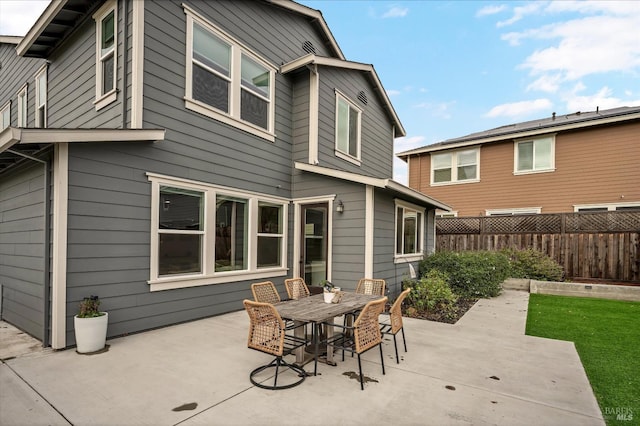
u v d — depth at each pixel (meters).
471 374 3.46
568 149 11.97
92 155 4.36
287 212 7.79
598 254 9.37
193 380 3.24
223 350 4.10
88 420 2.53
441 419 2.59
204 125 5.84
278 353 3.06
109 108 5.17
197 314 5.64
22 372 3.39
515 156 13.01
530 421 2.57
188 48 5.55
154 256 5.03
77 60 5.98
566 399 2.93
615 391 3.12
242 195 6.57
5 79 9.02
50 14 5.64
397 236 8.25
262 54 7.20
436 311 6.33
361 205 6.84
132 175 4.79
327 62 7.86
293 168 7.95
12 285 5.06
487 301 7.55
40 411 2.65
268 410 2.70
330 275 7.18
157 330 4.97
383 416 2.62
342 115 8.91
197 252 5.73
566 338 4.77
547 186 12.33
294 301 4.16
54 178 4.05
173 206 5.38
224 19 6.27
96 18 5.46
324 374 3.45
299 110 7.98
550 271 9.18
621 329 5.25
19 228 4.85
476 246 11.20
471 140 13.66
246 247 6.72
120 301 4.62
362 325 3.26
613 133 11.20
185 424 2.49
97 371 3.43
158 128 4.70
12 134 3.44
